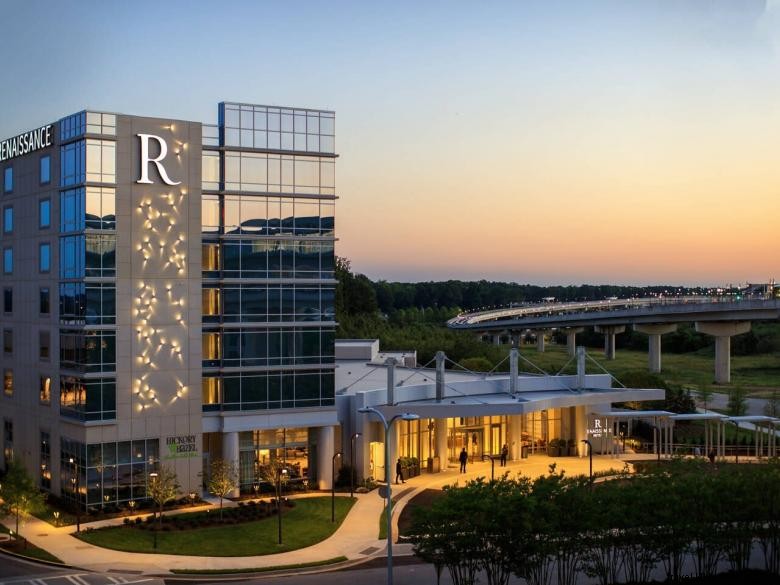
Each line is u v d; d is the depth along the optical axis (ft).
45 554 188.65
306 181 251.19
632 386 379.14
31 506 200.13
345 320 618.85
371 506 231.09
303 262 250.57
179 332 234.99
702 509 163.94
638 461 284.41
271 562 184.96
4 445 265.95
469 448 288.92
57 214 237.45
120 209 228.22
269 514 221.05
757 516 167.32
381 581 172.55
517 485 160.25
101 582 171.12
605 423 299.99
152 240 231.71
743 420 293.64
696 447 303.68
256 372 243.81
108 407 225.76
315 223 252.01
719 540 167.02
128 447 228.43
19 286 256.32
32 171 249.34
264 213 246.27
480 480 163.22
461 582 163.84
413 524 155.63
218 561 185.47
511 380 293.84
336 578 174.70
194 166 237.25
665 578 174.81
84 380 223.92
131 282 229.25
